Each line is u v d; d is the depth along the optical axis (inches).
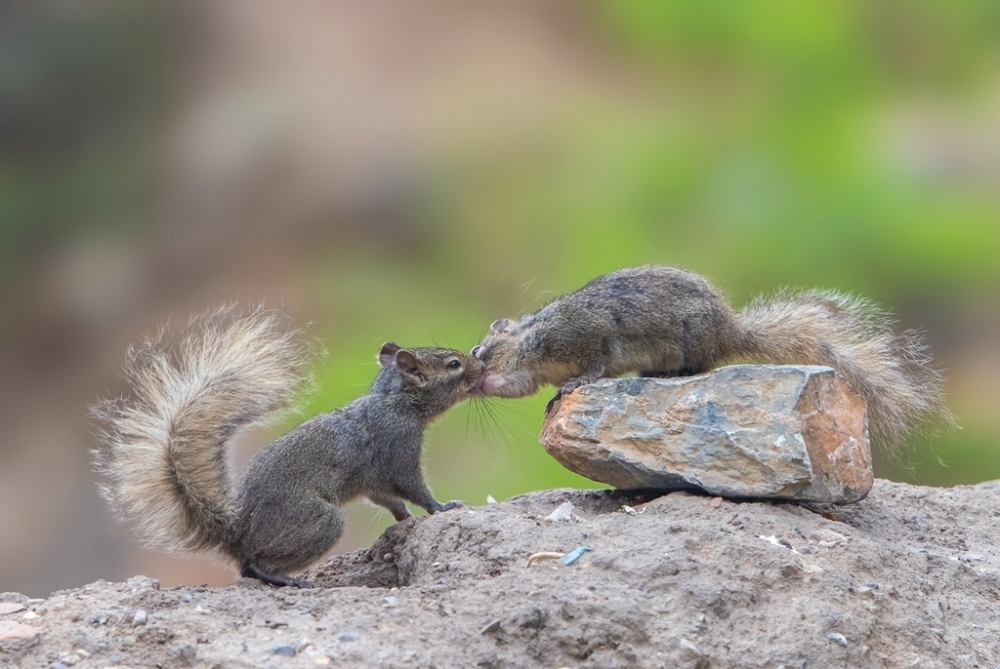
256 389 295.9
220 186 943.7
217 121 973.8
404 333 775.1
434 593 253.0
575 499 315.3
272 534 284.2
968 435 699.4
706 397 291.9
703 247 787.4
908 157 846.5
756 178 802.2
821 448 287.1
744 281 764.0
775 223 781.3
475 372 330.6
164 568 706.8
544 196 869.8
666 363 320.5
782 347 320.5
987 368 753.6
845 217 766.5
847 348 323.0
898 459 331.3
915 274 760.3
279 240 928.9
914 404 327.9
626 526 274.2
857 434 292.5
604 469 302.5
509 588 253.3
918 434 332.2
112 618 242.5
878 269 764.0
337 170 930.1
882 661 247.4
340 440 302.0
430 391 322.7
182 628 237.1
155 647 231.6
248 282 905.5
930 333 772.0
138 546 730.8
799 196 791.7
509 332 336.5
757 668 240.2
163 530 286.8
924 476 666.2
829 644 244.1
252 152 949.2
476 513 289.6
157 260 935.7
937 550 296.4
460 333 758.5
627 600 246.7
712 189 809.5
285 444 295.0
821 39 848.3
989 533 316.2
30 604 251.9
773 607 251.8
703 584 253.0
